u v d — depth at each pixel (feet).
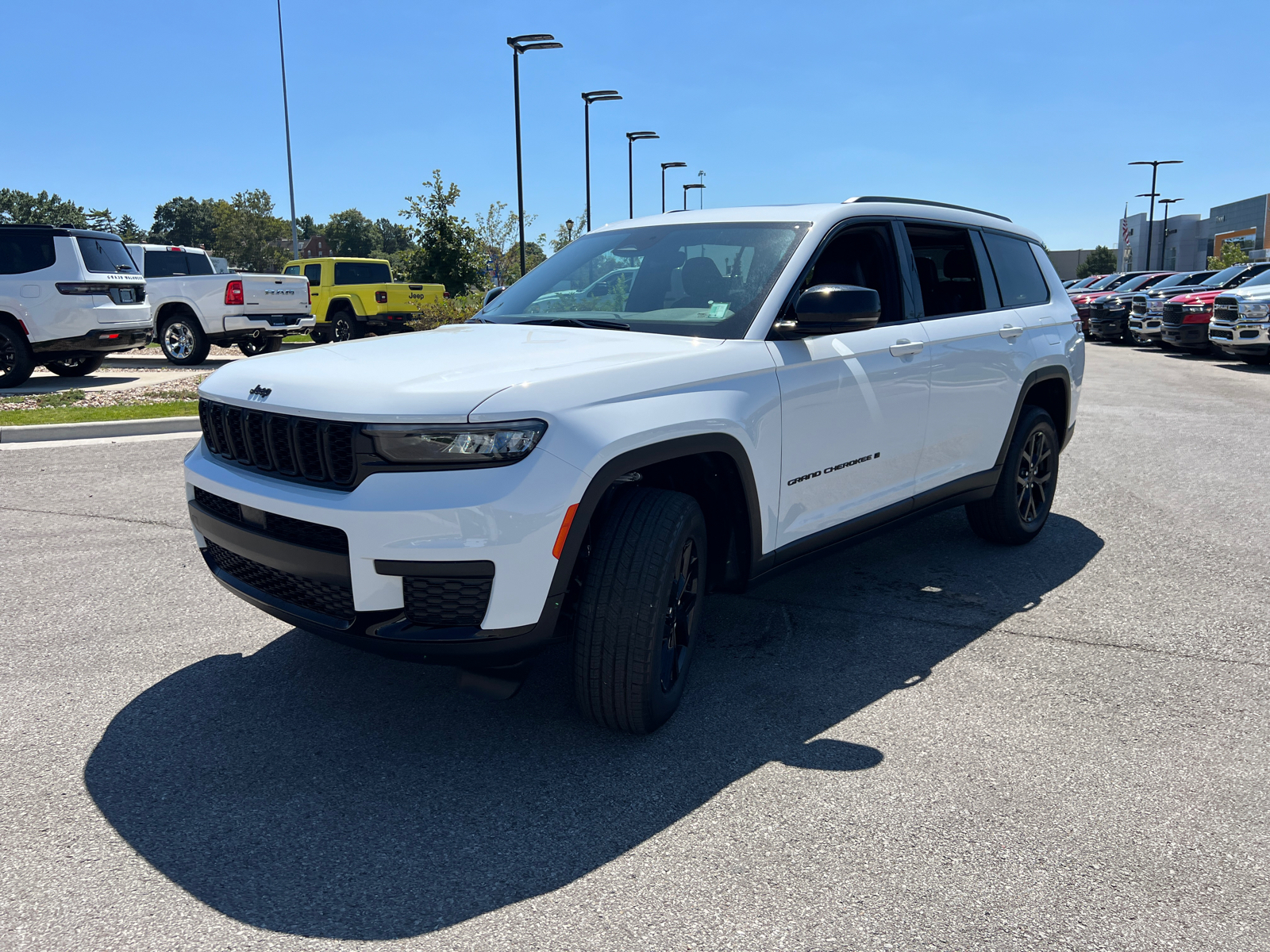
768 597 15.03
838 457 12.39
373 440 8.68
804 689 11.62
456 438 8.58
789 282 11.92
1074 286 110.83
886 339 13.14
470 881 7.83
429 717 10.84
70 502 20.22
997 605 14.67
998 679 11.93
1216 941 7.09
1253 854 8.22
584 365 9.65
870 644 13.08
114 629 13.30
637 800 9.09
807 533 12.16
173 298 51.03
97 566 16.01
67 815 8.72
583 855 8.20
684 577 10.32
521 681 9.53
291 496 9.13
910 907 7.49
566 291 13.34
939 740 10.31
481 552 8.54
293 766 9.70
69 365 45.60
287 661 12.33
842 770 9.68
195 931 7.16
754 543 11.23
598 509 9.84
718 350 10.80
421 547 8.53
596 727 10.61
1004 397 15.90
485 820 8.75
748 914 7.41
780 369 11.30
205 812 8.80
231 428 10.19
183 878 7.81
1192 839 8.44
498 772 9.62
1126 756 9.95
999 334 15.74
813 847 8.31
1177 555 17.28
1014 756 9.95
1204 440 29.86
